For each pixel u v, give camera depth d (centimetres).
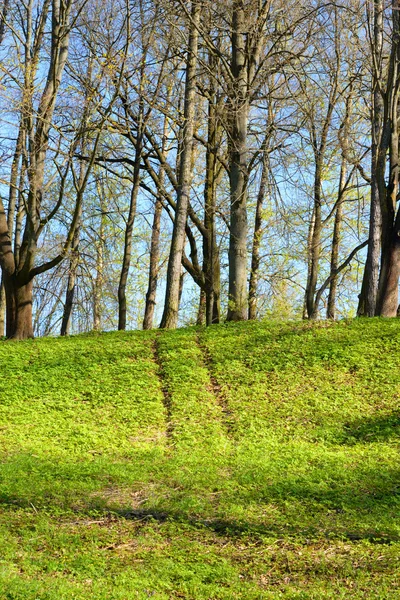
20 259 2542
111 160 2916
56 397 1822
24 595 749
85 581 815
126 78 2544
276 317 3081
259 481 1195
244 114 2583
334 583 808
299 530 969
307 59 2744
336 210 3225
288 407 1680
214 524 1004
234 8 2520
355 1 2464
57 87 2450
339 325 2225
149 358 2095
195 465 1319
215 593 789
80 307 3581
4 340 2502
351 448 1418
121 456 1412
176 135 2836
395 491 1126
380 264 2458
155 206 3312
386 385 1747
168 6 2428
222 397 1791
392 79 2278
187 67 2541
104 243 3653
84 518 1030
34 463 1325
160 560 876
